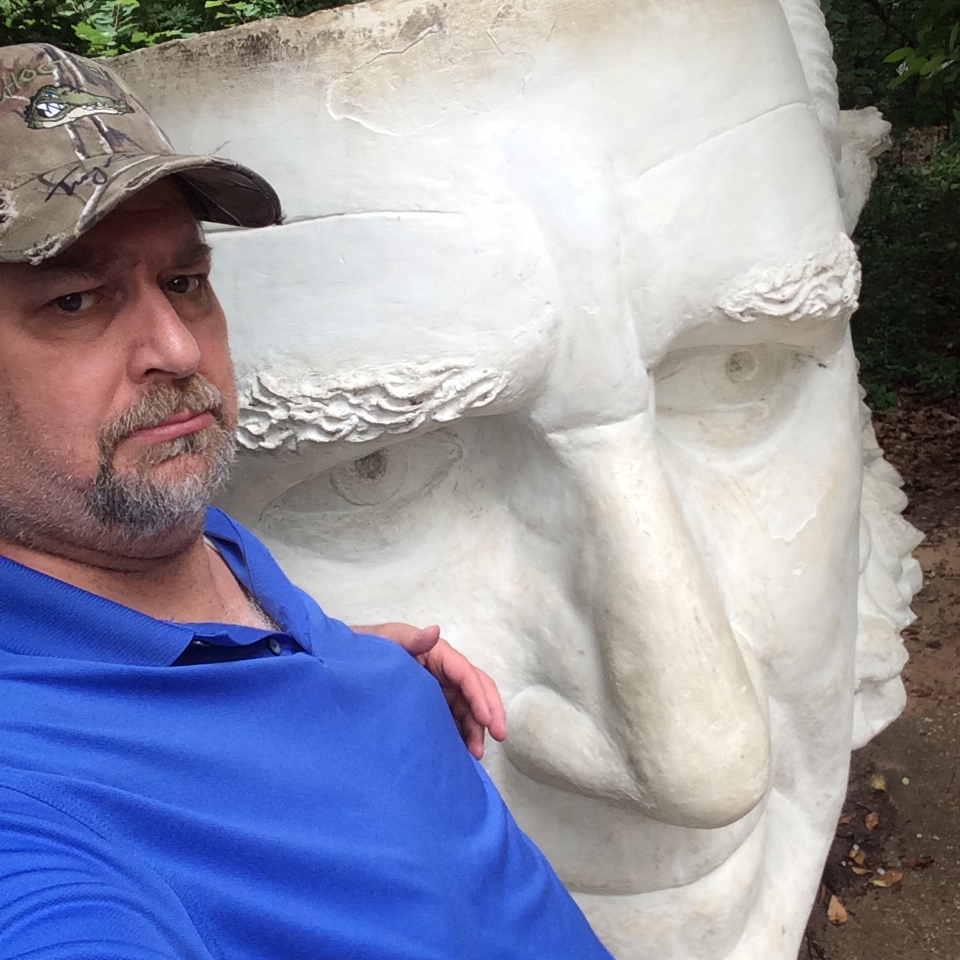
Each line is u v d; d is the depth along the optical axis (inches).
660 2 54.0
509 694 62.1
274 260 53.1
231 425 41.2
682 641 55.3
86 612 37.6
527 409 56.4
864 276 271.4
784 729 71.4
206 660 41.3
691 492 64.3
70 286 35.5
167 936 31.2
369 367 53.0
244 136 52.8
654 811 57.9
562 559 59.1
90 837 31.3
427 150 51.8
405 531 62.7
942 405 253.6
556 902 55.1
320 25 51.5
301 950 37.0
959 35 151.9
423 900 42.3
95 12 97.5
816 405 67.2
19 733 33.5
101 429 36.3
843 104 254.1
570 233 52.5
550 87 52.5
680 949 70.4
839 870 118.4
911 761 134.8
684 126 54.7
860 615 81.6
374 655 50.9
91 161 35.4
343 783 41.9
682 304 55.6
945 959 106.2
